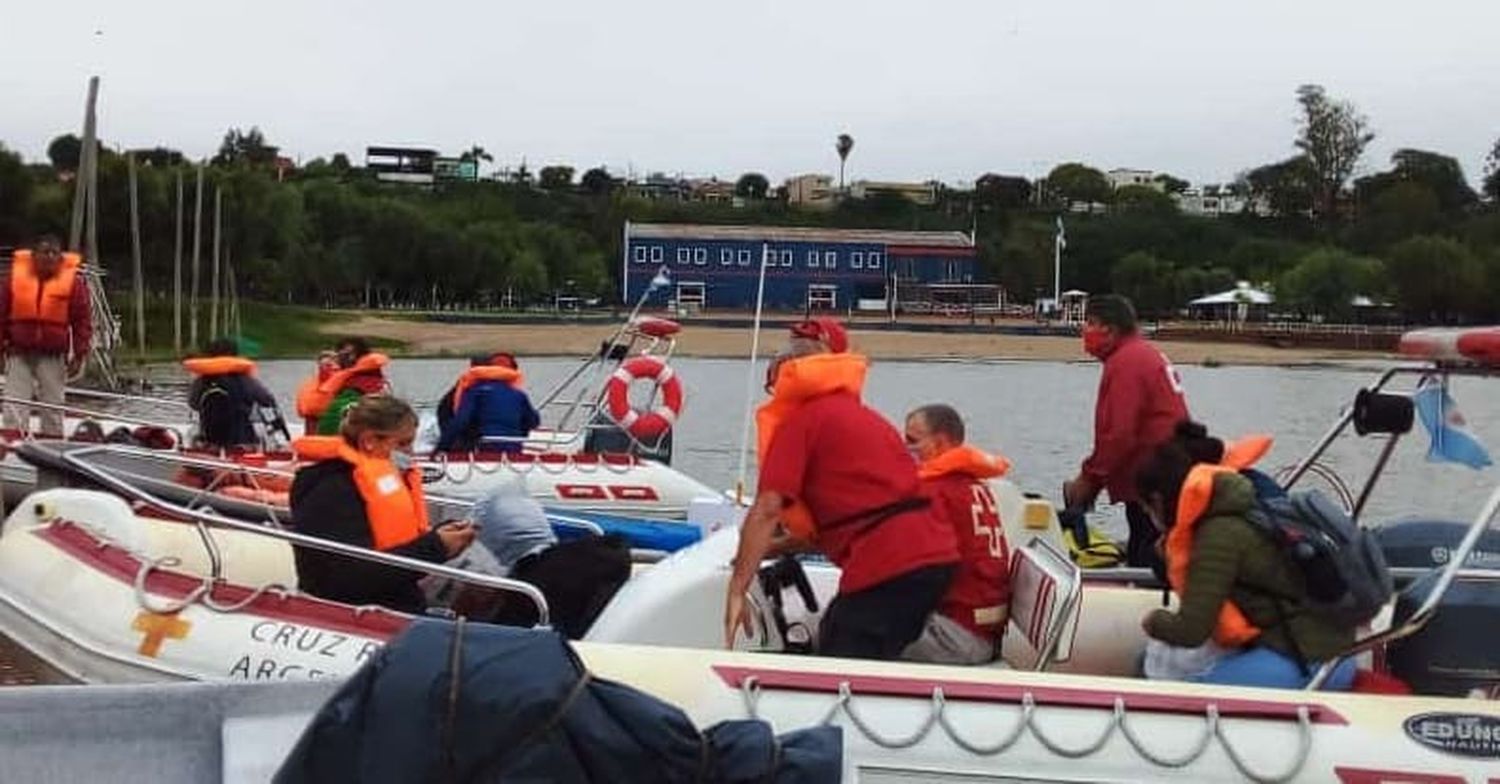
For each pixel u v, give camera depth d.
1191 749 3.84
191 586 5.14
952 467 4.81
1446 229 84.94
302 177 89.38
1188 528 4.18
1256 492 4.27
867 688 3.93
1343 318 65.81
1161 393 6.21
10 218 49.69
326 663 4.73
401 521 5.39
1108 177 119.81
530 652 3.10
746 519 4.41
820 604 5.23
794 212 99.75
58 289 10.54
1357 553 4.11
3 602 5.34
